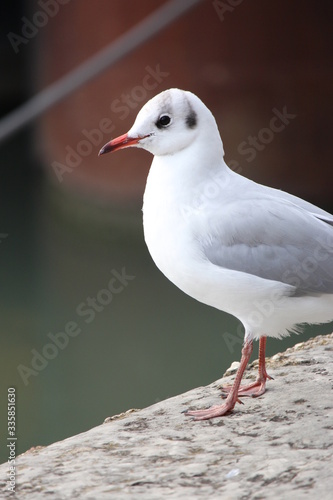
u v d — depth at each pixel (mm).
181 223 7402
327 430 6508
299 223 7395
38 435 13141
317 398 7180
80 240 23891
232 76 23719
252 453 6199
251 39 23484
